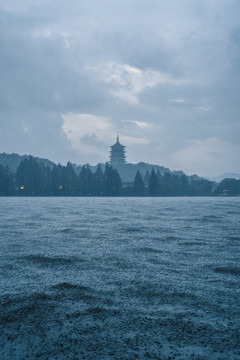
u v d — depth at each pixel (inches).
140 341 116.4
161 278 212.1
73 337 119.8
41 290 182.1
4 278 211.0
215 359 103.3
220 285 194.4
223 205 1793.8
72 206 1557.6
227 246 353.7
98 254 303.1
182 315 142.9
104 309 150.5
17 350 109.8
